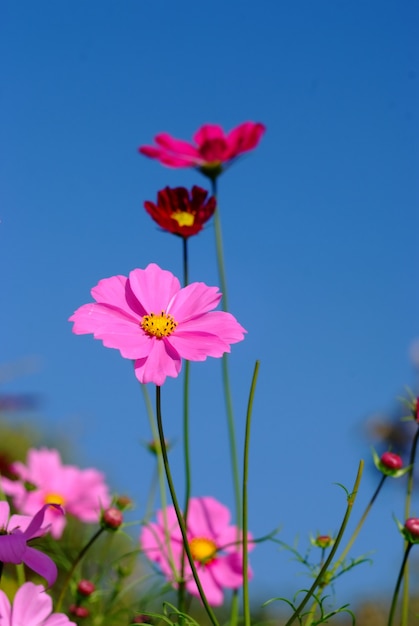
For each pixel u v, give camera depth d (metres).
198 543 1.02
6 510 0.74
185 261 0.99
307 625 0.83
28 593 0.70
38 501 1.07
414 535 0.82
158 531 1.02
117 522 0.89
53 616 0.70
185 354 0.75
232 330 0.77
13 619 0.70
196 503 1.04
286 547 0.87
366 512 0.87
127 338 0.76
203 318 0.78
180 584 0.96
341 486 0.75
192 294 0.79
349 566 0.85
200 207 1.01
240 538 0.99
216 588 1.00
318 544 0.86
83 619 0.97
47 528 0.73
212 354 0.75
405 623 0.87
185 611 0.97
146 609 1.00
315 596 0.79
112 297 0.78
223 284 1.04
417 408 0.88
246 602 0.76
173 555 1.01
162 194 1.01
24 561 0.72
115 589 1.01
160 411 0.74
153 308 0.78
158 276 0.79
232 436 1.00
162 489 1.00
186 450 0.95
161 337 0.76
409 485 0.88
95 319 0.76
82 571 1.05
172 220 0.98
